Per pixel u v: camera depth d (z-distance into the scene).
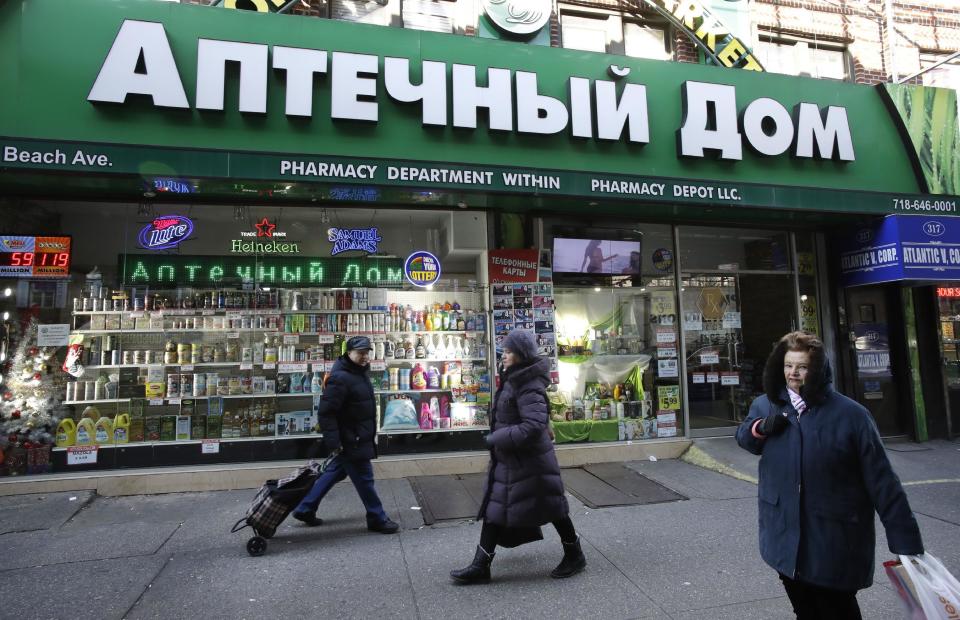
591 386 7.27
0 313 5.92
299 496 4.23
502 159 6.21
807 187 6.96
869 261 7.61
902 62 8.73
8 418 5.80
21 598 3.51
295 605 3.41
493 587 3.61
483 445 6.71
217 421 6.23
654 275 7.62
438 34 6.12
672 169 6.73
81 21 5.27
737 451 6.87
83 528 4.77
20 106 5.12
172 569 3.93
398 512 5.09
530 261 7.02
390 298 6.82
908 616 2.11
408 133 5.96
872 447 2.17
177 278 6.37
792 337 2.40
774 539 2.34
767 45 8.41
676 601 3.42
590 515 5.04
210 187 5.69
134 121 5.30
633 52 7.89
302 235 6.67
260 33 5.64
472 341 6.92
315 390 6.47
